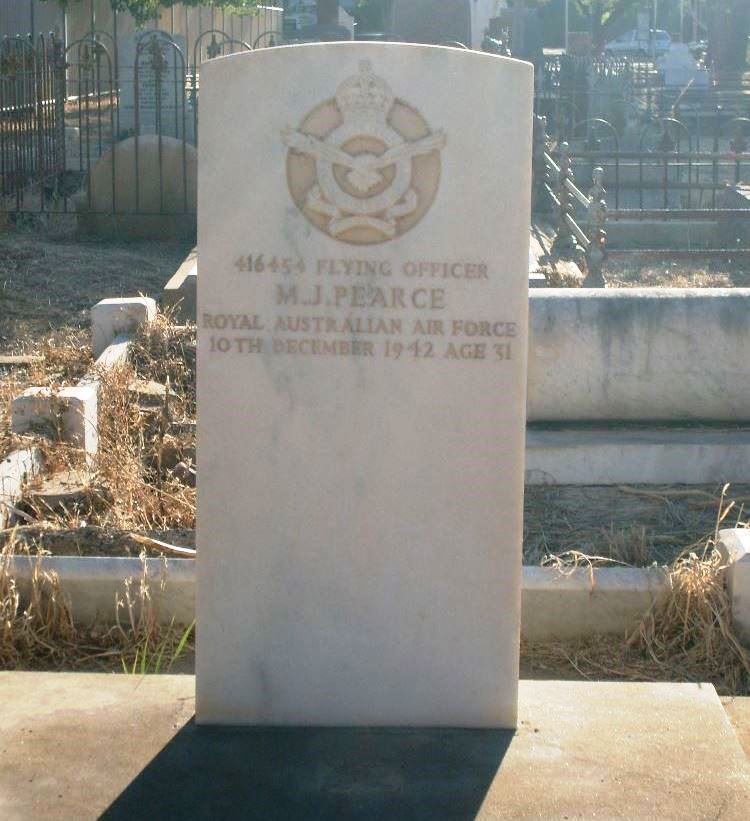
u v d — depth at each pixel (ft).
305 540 11.37
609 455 20.29
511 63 10.98
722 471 20.33
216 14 94.12
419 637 11.44
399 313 11.14
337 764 10.81
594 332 21.34
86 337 29.53
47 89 46.98
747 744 11.62
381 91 10.93
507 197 11.07
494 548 11.35
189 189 41.86
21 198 44.21
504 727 11.48
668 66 98.07
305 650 11.47
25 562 14.42
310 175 11.04
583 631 14.37
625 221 46.68
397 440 11.25
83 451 19.34
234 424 11.28
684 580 14.20
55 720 11.52
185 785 10.45
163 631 14.30
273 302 11.16
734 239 45.80
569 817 9.98
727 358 21.40
